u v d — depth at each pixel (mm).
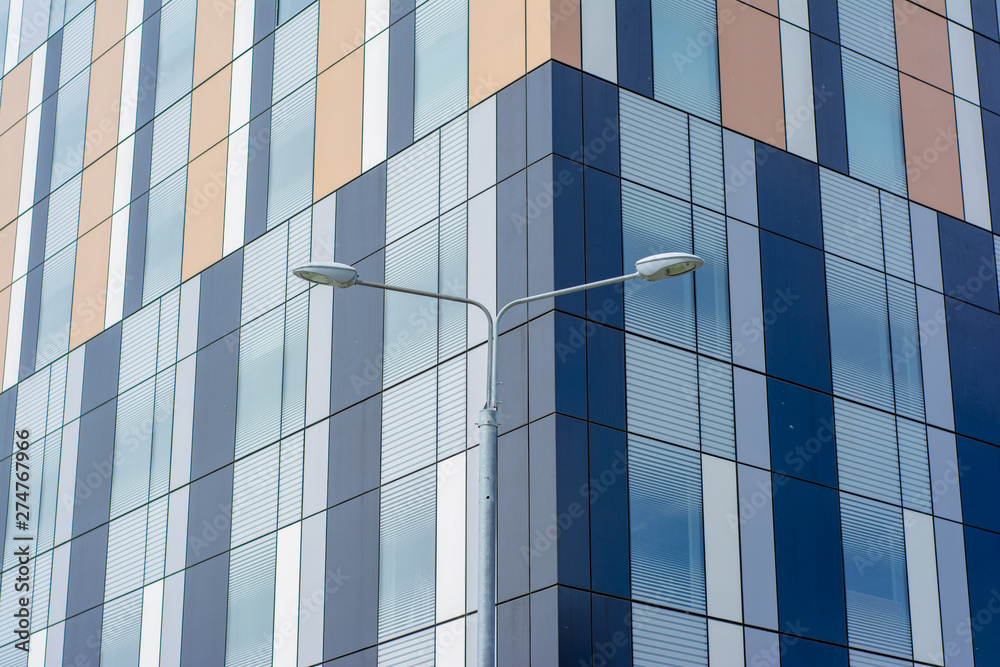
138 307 46281
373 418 36281
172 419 43094
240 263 42656
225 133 45156
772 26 39344
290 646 36281
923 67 42438
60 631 44625
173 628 40188
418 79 38656
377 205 38531
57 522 46531
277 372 39906
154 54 49812
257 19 45531
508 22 36281
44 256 51812
